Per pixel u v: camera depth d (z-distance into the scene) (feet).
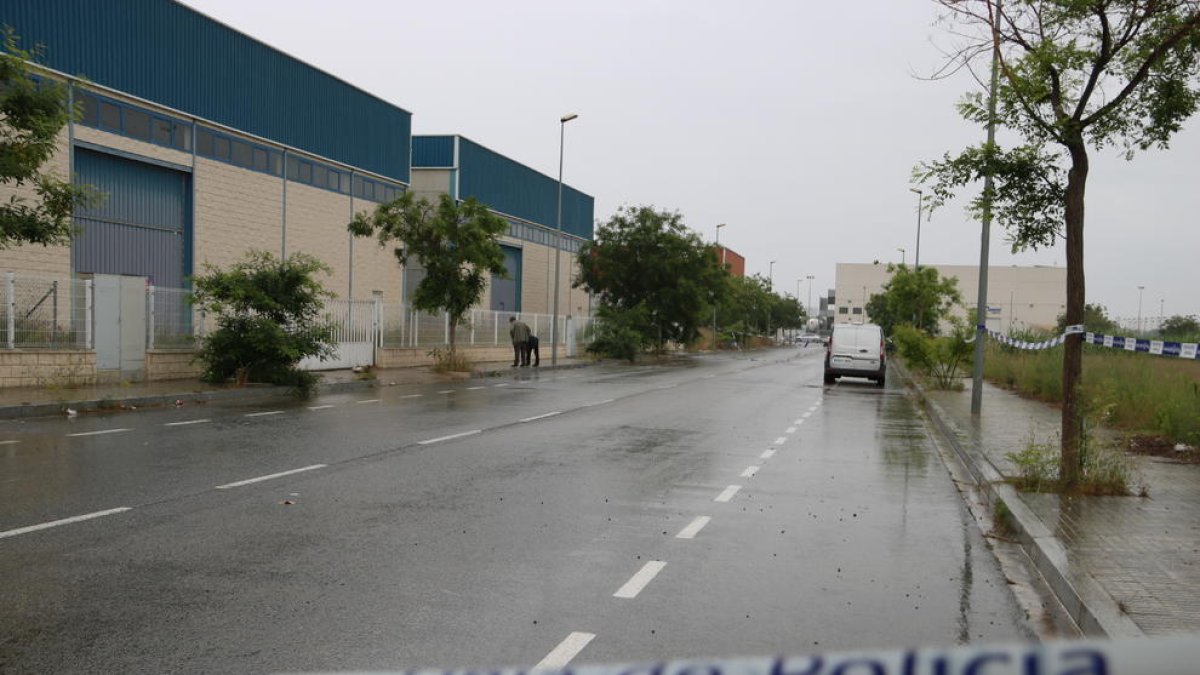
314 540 21.52
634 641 15.06
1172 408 40.65
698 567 19.99
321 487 28.35
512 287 168.04
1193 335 64.13
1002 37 29.53
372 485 28.96
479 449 37.96
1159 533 22.50
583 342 156.46
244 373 62.85
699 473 33.32
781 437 45.55
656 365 135.23
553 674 3.76
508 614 16.34
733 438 44.47
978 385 56.18
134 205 78.07
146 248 79.46
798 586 18.69
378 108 115.85
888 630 16.01
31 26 66.90
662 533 23.31
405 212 88.89
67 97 46.06
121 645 14.30
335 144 106.52
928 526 25.14
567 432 44.93
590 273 168.66
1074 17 28.30
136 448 35.55
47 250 68.33
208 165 85.87
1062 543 21.34
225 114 87.92
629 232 165.27
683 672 3.51
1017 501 26.66
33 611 15.87
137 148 77.05
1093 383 52.31
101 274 74.28
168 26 80.33
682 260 165.27
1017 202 31.50
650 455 37.68
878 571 20.08
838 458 38.50
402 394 67.10
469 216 91.45
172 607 16.26
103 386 57.77
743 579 19.11
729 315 272.51
